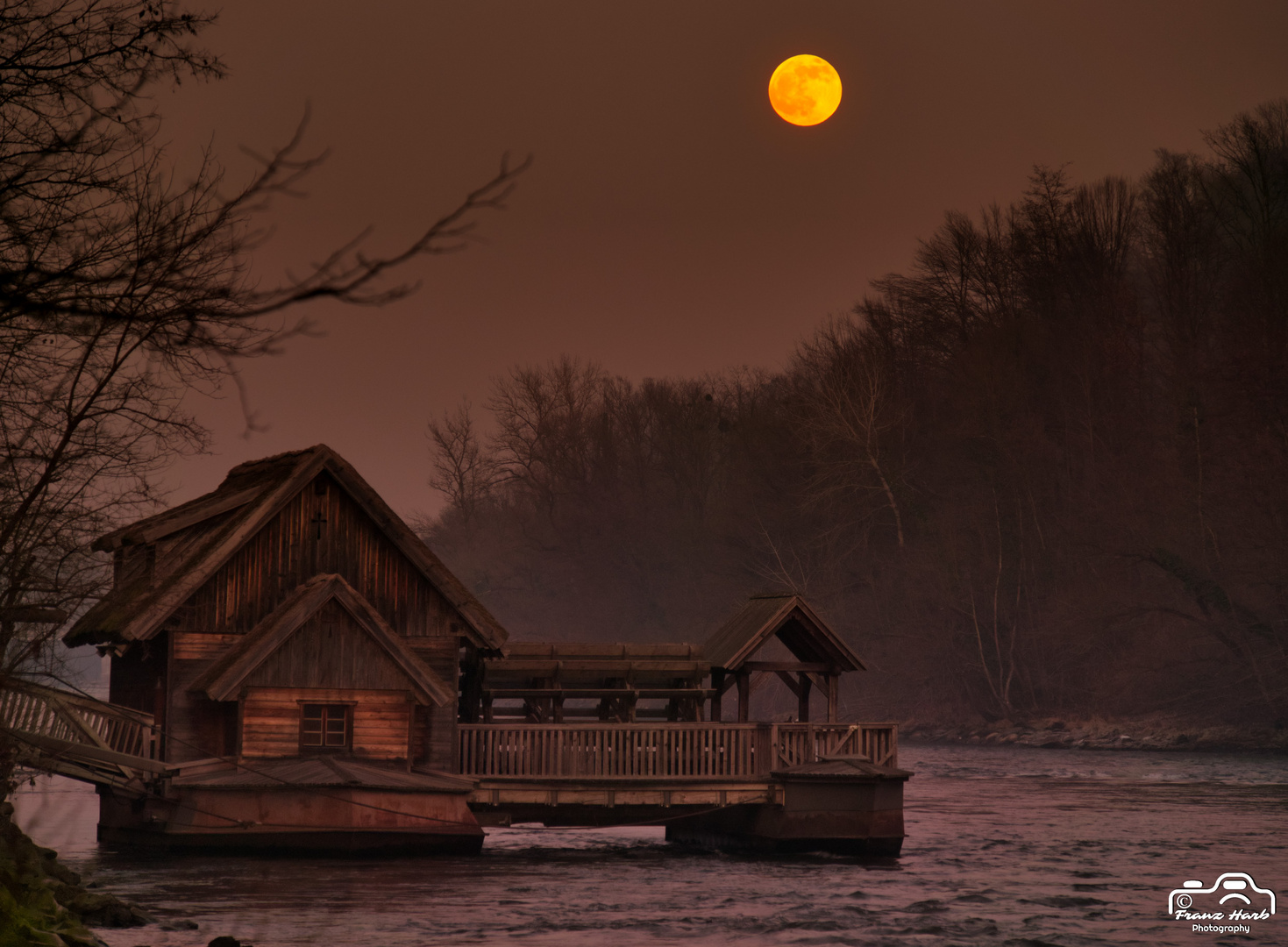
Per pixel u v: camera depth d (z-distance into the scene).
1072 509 83.62
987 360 86.69
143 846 30.44
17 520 12.68
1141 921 24.20
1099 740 74.25
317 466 32.50
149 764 28.58
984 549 85.62
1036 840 35.97
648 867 30.70
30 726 26.83
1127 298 86.50
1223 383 78.00
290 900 24.58
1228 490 75.31
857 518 90.31
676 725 33.50
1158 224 88.06
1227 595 74.06
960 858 32.56
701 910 24.66
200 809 28.81
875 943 21.81
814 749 34.22
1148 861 31.92
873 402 87.38
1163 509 77.44
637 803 32.28
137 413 13.03
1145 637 78.50
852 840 32.84
